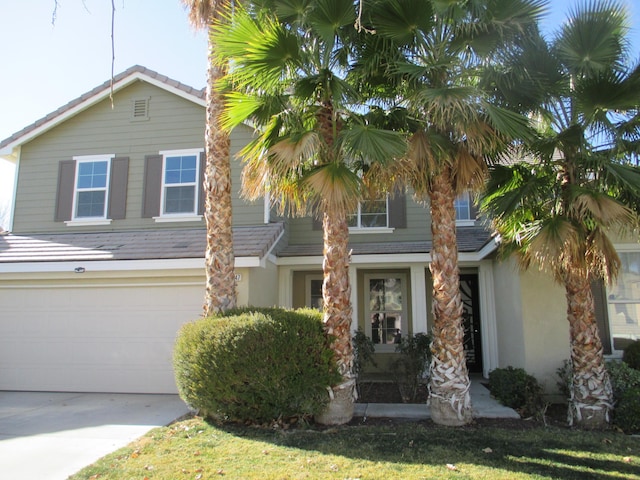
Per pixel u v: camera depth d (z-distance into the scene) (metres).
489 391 9.34
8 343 10.04
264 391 6.60
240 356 6.52
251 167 7.36
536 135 6.73
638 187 5.86
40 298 10.13
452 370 6.73
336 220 7.03
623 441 5.88
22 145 12.72
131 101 12.47
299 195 7.21
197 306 9.65
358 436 6.12
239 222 11.45
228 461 5.21
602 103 6.32
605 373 6.66
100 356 9.77
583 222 6.34
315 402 6.71
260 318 6.77
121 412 7.79
